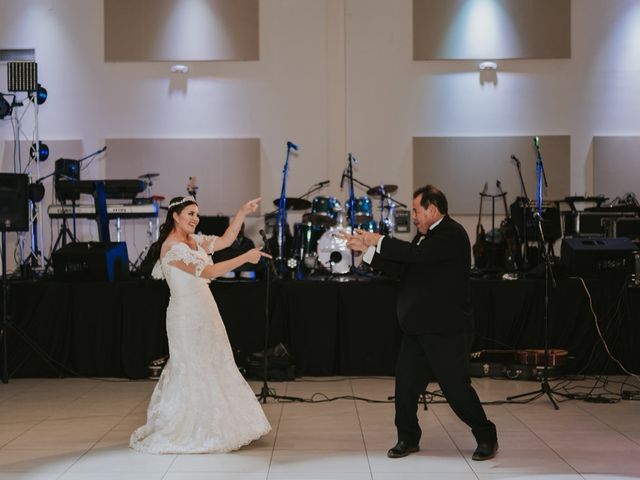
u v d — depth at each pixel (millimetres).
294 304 6227
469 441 4148
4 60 10000
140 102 9977
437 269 3615
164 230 4094
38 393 5664
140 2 9898
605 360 6148
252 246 7973
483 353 6230
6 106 8930
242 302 6242
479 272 7023
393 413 4895
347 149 10000
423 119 9961
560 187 9844
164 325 6273
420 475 3525
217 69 10000
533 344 6176
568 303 6141
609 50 9828
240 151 9922
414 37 9875
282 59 9961
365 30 9930
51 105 9969
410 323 3619
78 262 6375
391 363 6191
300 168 9992
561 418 4703
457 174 9906
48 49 9945
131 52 9898
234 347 6230
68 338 6305
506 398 5336
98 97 9977
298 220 9969
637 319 6094
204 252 4039
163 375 4055
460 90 9922
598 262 6254
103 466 3701
